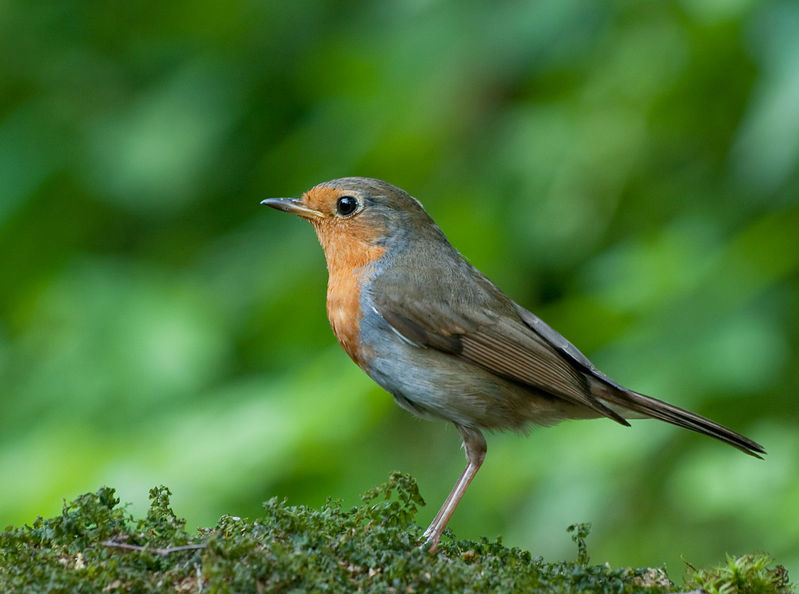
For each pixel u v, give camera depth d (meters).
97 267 12.31
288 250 12.29
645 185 12.07
